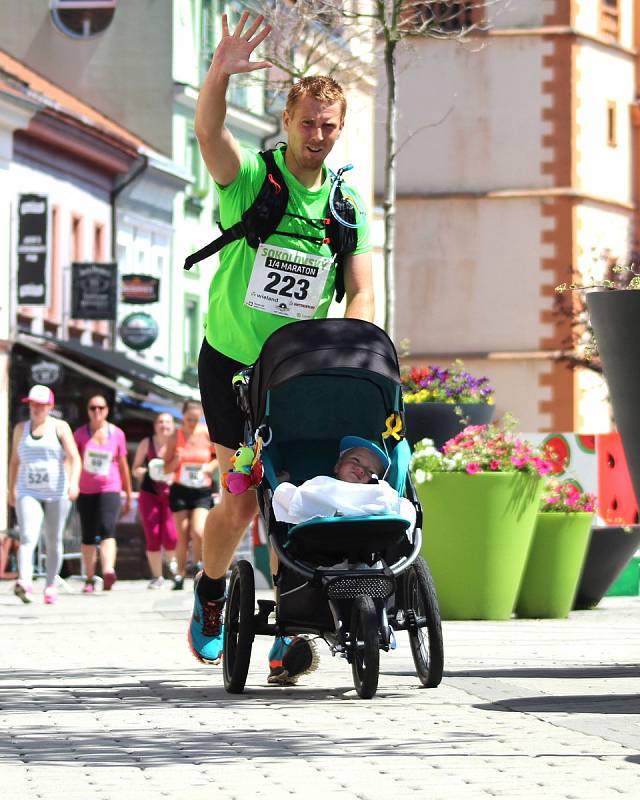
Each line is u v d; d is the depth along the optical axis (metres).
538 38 101.19
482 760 12.95
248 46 16.62
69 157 79.88
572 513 31.23
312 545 16.81
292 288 17.30
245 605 17.44
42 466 36.78
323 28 51.31
